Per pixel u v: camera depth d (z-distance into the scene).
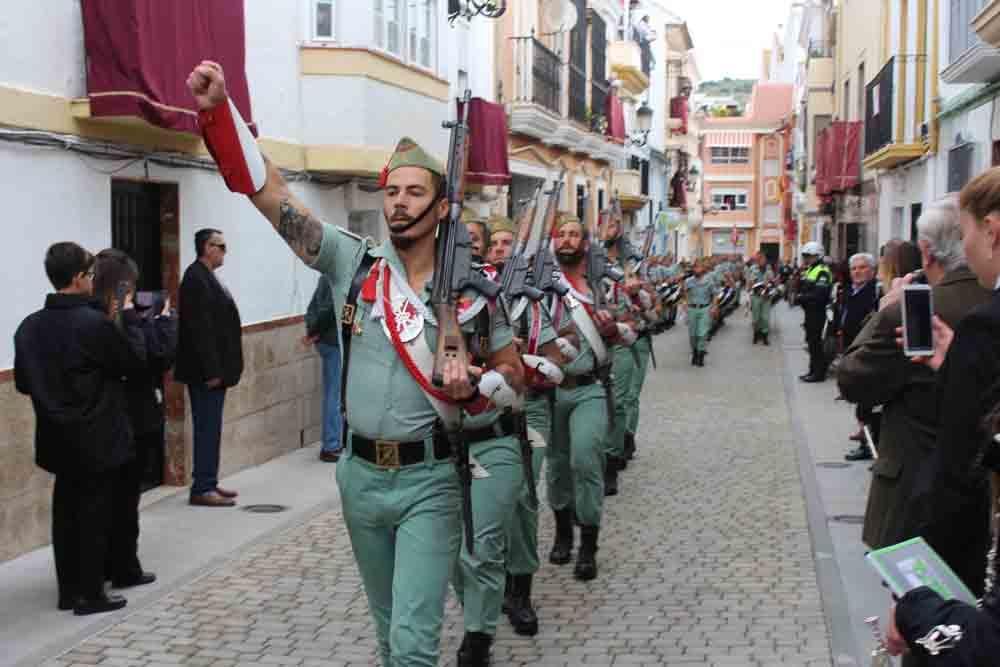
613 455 9.21
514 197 20.98
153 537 7.75
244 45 9.41
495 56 18.48
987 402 2.93
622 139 28.56
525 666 5.50
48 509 7.46
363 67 11.29
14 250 7.06
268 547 7.57
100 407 5.94
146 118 7.68
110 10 7.52
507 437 5.00
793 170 54.72
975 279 4.41
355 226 12.86
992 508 2.79
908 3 18.83
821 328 16.88
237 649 5.71
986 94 13.59
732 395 15.68
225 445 9.77
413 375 4.03
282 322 10.78
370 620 6.15
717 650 5.68
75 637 5.80
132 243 8.72
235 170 3.97
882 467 4.71
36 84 7.27
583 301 6.88
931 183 17.12
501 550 5.12
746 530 8.11
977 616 2.49
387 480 4.10
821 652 5.63
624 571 7.08
